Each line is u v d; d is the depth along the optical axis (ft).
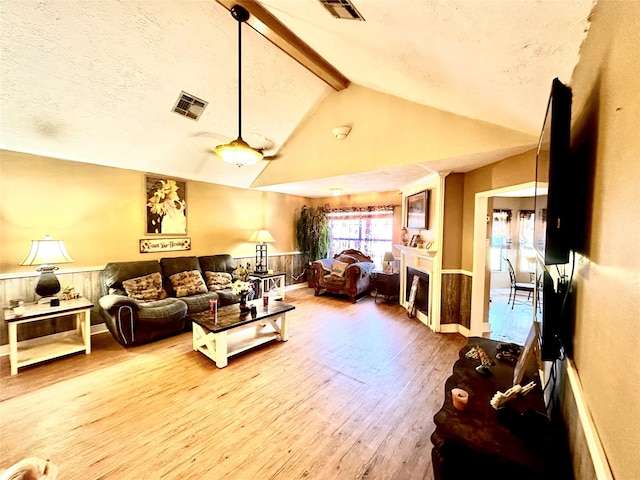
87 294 11.86
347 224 21.58
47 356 9.32
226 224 17.28
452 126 9.40
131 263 12.56
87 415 6.86
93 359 9.76
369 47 6.45
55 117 9.30
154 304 11.48
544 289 4.09
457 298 12.68
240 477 5.23
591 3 2.76
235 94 10.74
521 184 9.09
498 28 3.70
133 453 5.73
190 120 11.25
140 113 10.23
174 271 13.88
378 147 11.26
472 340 6.75
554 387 5.07
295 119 13.29
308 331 12.61
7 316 8.64
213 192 16.56
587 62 3.34
